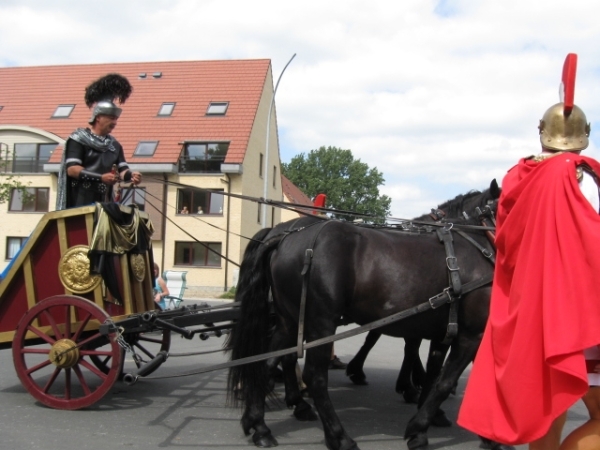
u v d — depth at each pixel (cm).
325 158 6612
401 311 458
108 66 3341
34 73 3334
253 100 3031
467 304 454
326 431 449
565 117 304
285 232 500
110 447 451
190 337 574
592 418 296
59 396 594
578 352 259
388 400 653
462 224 508
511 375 278
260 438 465
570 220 274
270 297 534
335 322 459
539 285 277
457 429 543
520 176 306
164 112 3008
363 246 471
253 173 3016
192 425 518
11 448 439
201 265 2827
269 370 547
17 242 2962
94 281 559
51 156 2848
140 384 689
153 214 2820
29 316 559
